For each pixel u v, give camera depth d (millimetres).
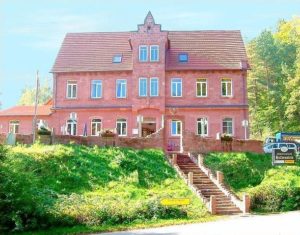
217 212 25609
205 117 46375
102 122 47156
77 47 51031
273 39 76000
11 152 24609
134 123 46531
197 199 26875
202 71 47094
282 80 69188
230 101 46500
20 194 19953
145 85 46969
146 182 29359
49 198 22828
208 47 49625
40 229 19938
